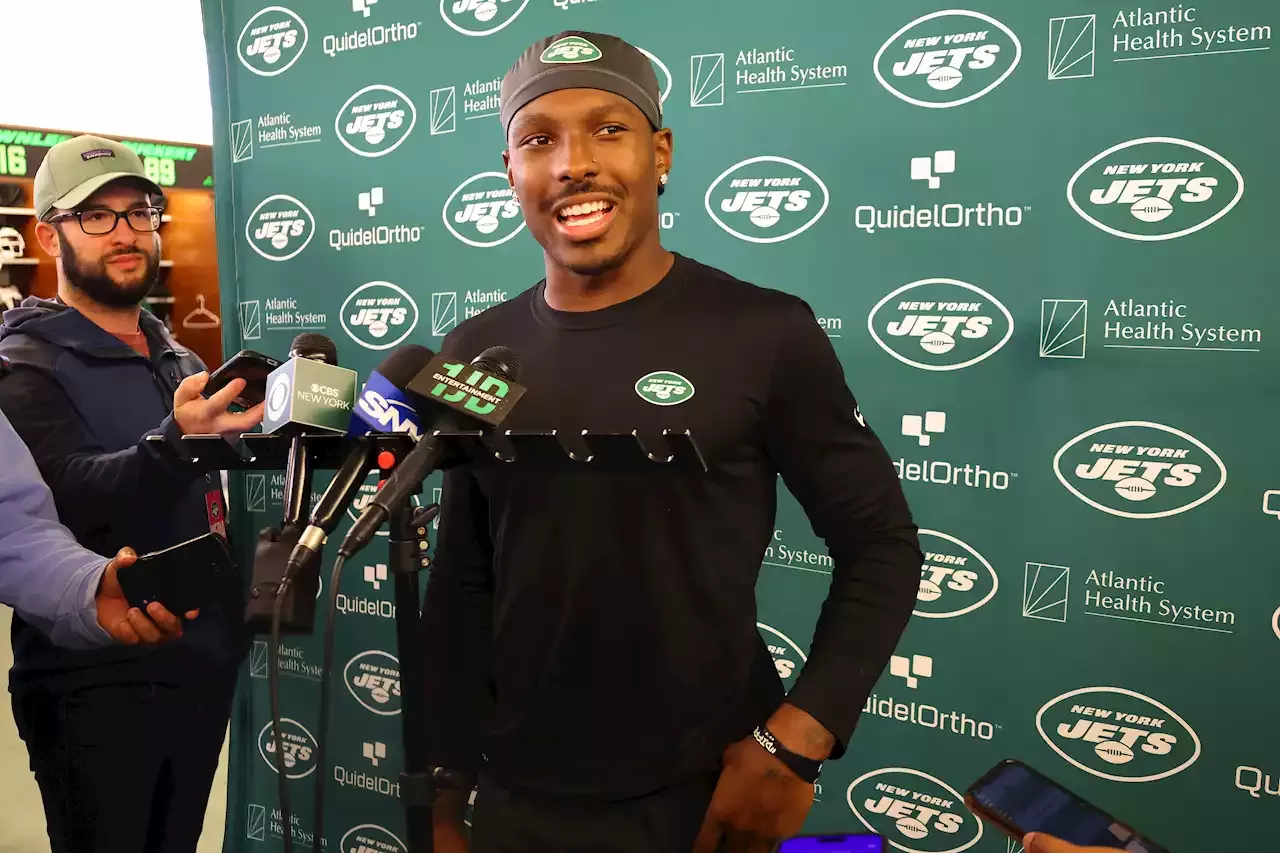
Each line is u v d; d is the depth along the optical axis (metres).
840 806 1.78
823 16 1.62
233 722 2.35
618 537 1.07
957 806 1.69
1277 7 1.34
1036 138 1.50
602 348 1.12
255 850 2.36
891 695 1.72
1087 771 1.58
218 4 2.19
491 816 1.18
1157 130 1.43
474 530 1.18
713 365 1.08
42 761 1.77
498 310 1.25
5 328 1.81
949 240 1.58
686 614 1.07
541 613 1.10
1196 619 1.48
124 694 1.75
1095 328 1.50
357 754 2.21
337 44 2.05
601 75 1.07
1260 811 1.47
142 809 1.80
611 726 1.11
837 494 1.09
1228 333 1.42
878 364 1.66
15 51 2.60
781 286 1.71
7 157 2.48
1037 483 1.57
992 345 1.57
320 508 0.83
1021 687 1.62
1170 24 1.40
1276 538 1.42
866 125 1.61
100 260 1.86
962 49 1.53
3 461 1.52
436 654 1.17
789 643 1.79
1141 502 1.50
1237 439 1.43
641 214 1.10
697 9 1.71
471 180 1.95
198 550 1.22
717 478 1.07
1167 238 1.44
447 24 1.93
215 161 2.24
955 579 1.64
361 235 2.09
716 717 1.10
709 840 1.05
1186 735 1.51
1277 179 1.37
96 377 1.81
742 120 1.70
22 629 1.76
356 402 0.98
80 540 1.75
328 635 0.78
